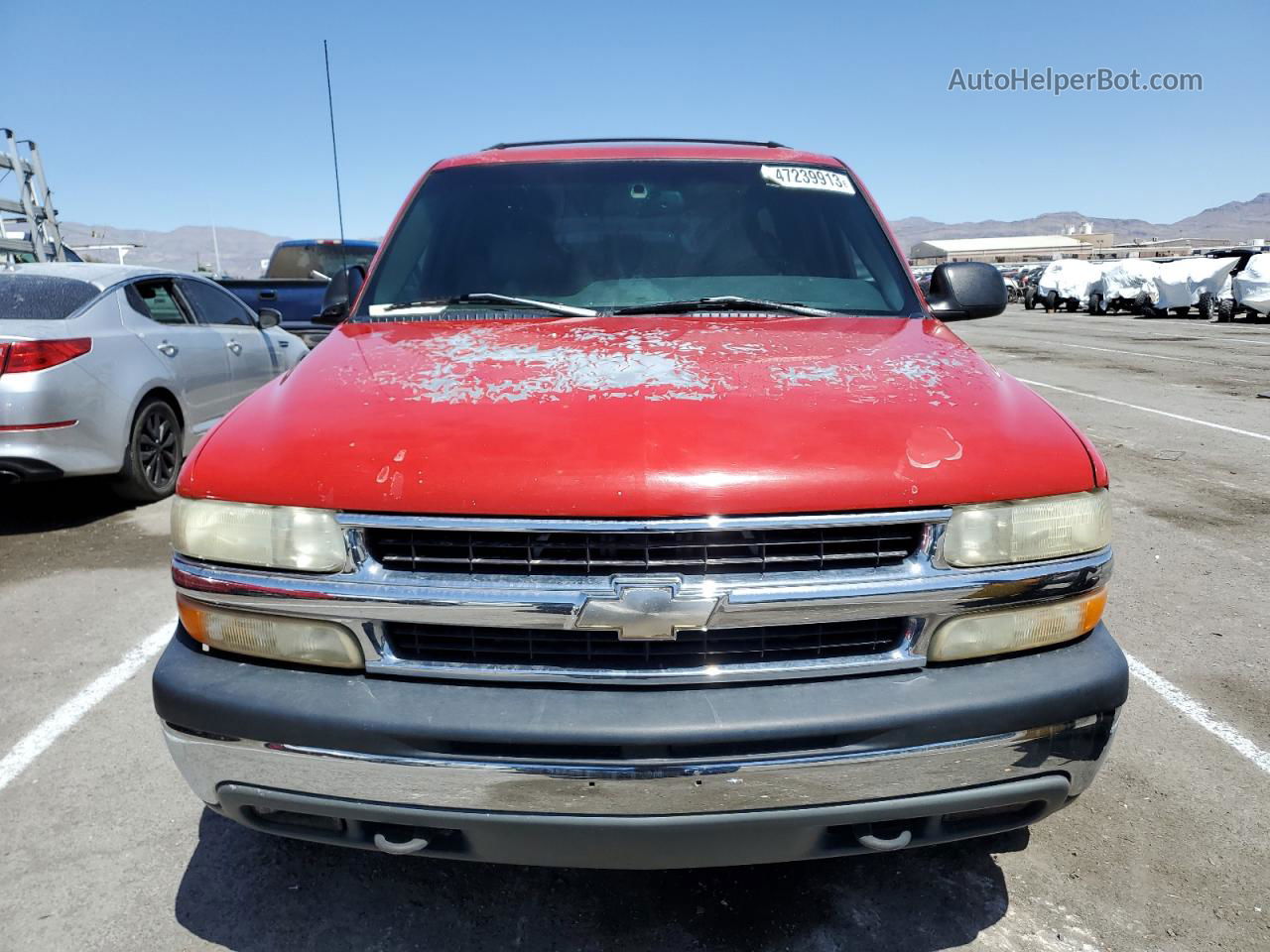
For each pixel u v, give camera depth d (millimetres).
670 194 2998
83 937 2021
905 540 1654
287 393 1989
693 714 1562
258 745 1642
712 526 1570
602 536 1589
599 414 1722
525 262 2822
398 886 2186
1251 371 12875
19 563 4562
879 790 1611
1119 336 20078
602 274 2783
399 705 1601
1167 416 9055
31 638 3662
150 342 5488
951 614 1656
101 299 5266
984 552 1658
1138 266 29094
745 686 1620
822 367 1995
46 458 4738
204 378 6035
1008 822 1781
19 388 4617
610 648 1618
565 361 2035
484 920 2072
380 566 1642
